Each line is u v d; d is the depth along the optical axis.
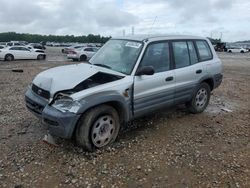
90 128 4.44
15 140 4.97
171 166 4.24
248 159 4.56
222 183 3.83
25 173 3.95
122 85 4.77
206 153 4.71
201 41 6.77
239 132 5.77
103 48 5.95
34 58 27.83
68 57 27.78
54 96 4.43
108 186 3.70
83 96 4.31
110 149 4.70
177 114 6.71
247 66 22.62
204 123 6.20
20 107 6.98
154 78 5.29
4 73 14.50
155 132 5.55
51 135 4.78
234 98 8.95
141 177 3.93
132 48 5.40
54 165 4.17
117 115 4.80
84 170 4.05
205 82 6.81
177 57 5.94
